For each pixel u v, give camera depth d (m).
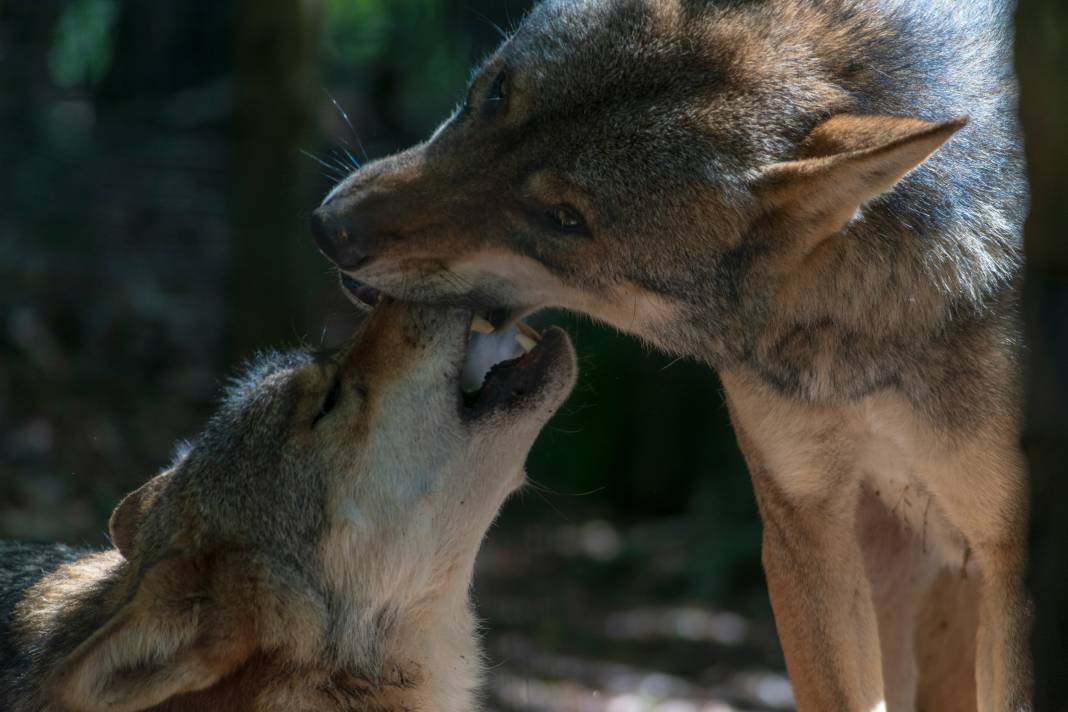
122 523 8.23
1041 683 7.37
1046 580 7.38
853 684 8.32
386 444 7.79
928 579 9.08
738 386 7.99
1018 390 7.43
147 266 24.42
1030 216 7.11
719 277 7.32
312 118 20.16
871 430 7.81
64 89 31.66
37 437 18.53
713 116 7.21
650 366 21.78
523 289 7.73
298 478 7.71
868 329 7.38
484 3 25.38
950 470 7.70
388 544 7.80
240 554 7.42
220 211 27.58
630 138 7.25
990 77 7.68
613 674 15.59
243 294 20.05
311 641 7.52
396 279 7.68
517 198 7.43
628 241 7.30
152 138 30.72
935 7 7.81
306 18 19.89
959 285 7.29
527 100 7.51
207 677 7.13
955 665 9.20
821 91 7.29
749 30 7.45
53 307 21.61
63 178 27.14
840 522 8.26
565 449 21.92
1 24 31.02
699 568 19.27
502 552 19.58
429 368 7.82
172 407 20.22
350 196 7.71
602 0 7.64
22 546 9.38
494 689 14.61
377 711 7.88
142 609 6.84
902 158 6.59
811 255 7.27
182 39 33.06
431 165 7.65
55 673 6.55
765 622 17.97
